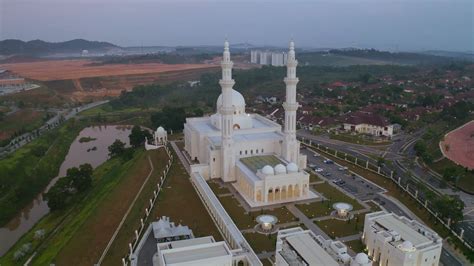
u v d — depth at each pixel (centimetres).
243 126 16775
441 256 9675
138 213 12075
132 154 19012
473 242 10288
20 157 18688
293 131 14412
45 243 11238
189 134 17575
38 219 13750
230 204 12569
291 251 8638
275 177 12506
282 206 12362
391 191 13638
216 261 8256
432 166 16538
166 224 10650
